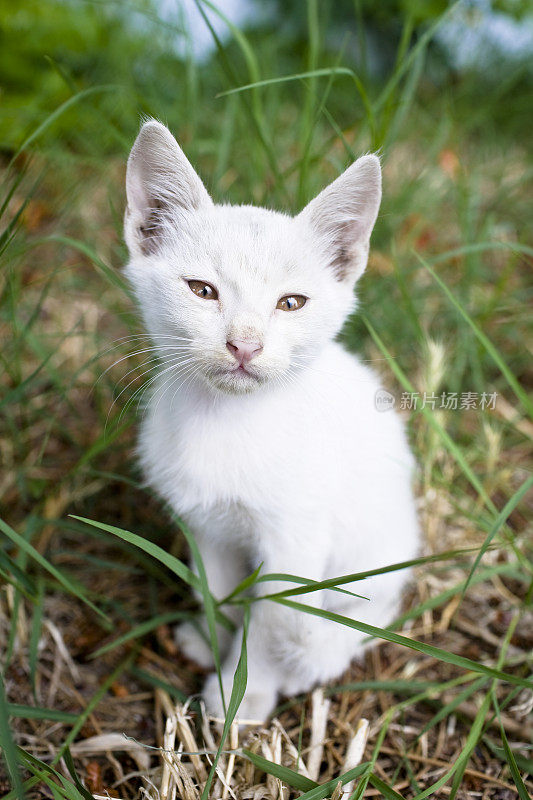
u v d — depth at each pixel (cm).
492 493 55
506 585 51
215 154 62
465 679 44
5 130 65
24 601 48
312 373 43
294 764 42
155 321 42
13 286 53
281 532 42
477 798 42
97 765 42
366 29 107
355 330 57
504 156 82
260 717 44
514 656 46
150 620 46
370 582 45
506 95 91
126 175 42
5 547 49
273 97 63
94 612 48
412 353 60
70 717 42
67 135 68
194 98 58
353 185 42
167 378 43
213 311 41
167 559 41
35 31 70
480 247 51
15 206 62
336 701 46
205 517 44
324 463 42
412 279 61
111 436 47
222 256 41
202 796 38
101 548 51
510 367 62
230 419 42
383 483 45
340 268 44
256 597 42
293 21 101
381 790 39
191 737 42
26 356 58
